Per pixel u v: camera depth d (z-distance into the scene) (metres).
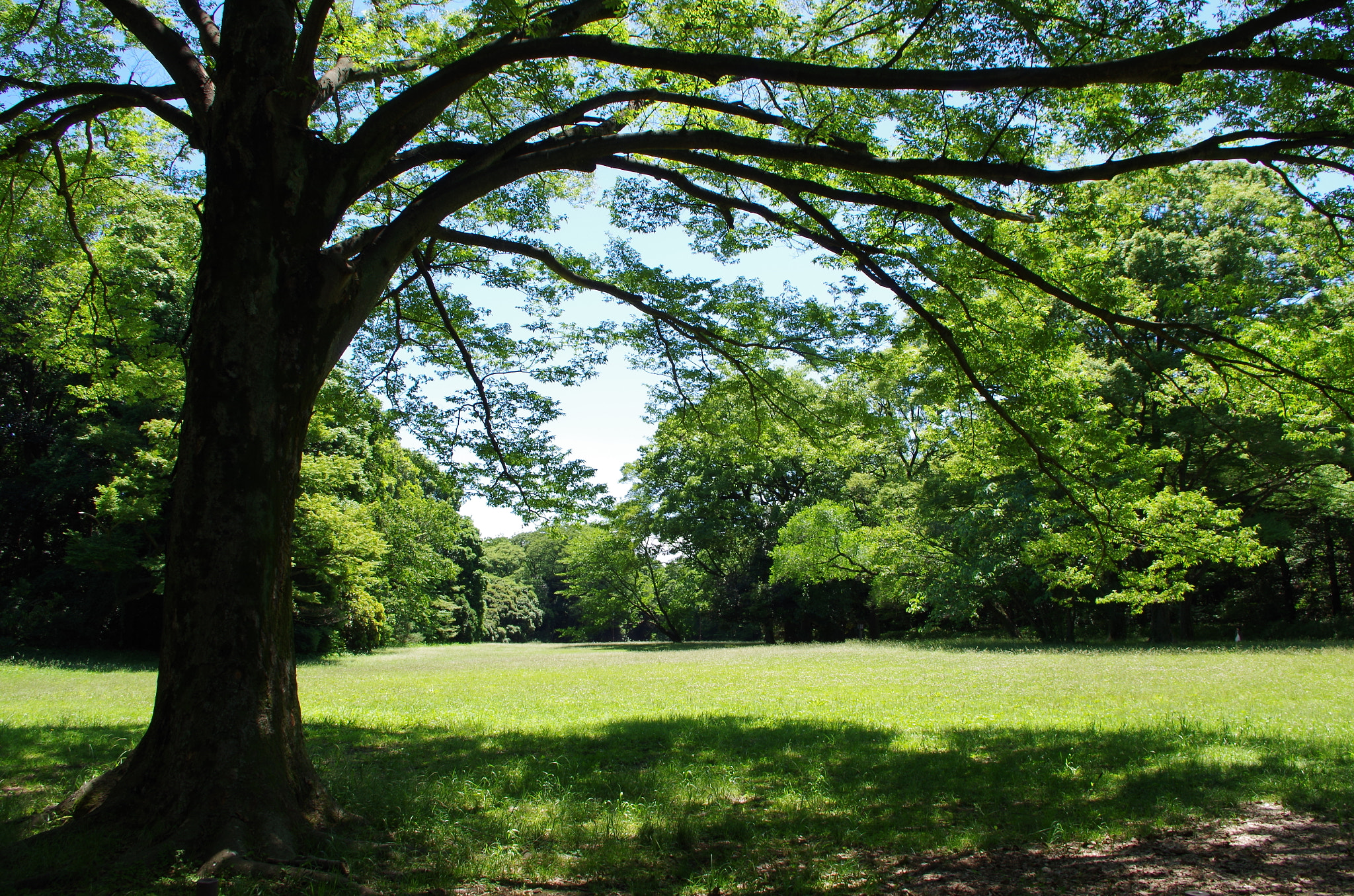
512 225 11.35
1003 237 8.64
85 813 5.32
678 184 8.25
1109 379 25.08
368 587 39.28
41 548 34.00
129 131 10.39
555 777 7.29
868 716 11.83
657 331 11.20
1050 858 5.03
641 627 83.62
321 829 5.29
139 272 11.75
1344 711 10.77
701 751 8.91
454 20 7.68
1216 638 35.22
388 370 11.96
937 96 7.97
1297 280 22.67
